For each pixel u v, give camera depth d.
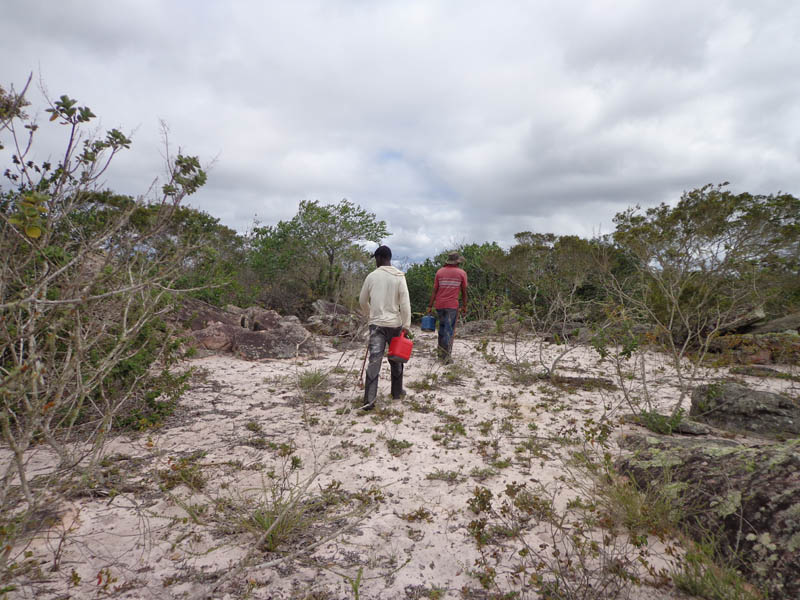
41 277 2.05
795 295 8.38
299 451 3.48
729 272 7.38
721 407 4.30
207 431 3.84
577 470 3.25
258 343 7.41
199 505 2.55
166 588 1.88
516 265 13.17
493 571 2.06
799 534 1.99
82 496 2.58
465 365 7.15
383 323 4.64
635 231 7.20
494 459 3.47
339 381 5.88
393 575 2.06
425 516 2.57
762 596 1.87
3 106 1.91
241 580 1.96
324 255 14.84
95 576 1.92
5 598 1.73
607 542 2.28
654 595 1.91
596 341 5.00
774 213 7.18
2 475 2.71
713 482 2.54
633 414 4.61
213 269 9.51
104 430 2.60
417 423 4.31
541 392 5.61
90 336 2.53
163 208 2.42
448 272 7.07
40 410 1.97
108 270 2.36
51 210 2.01
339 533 2.29
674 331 7.54
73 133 2.08
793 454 2.45
